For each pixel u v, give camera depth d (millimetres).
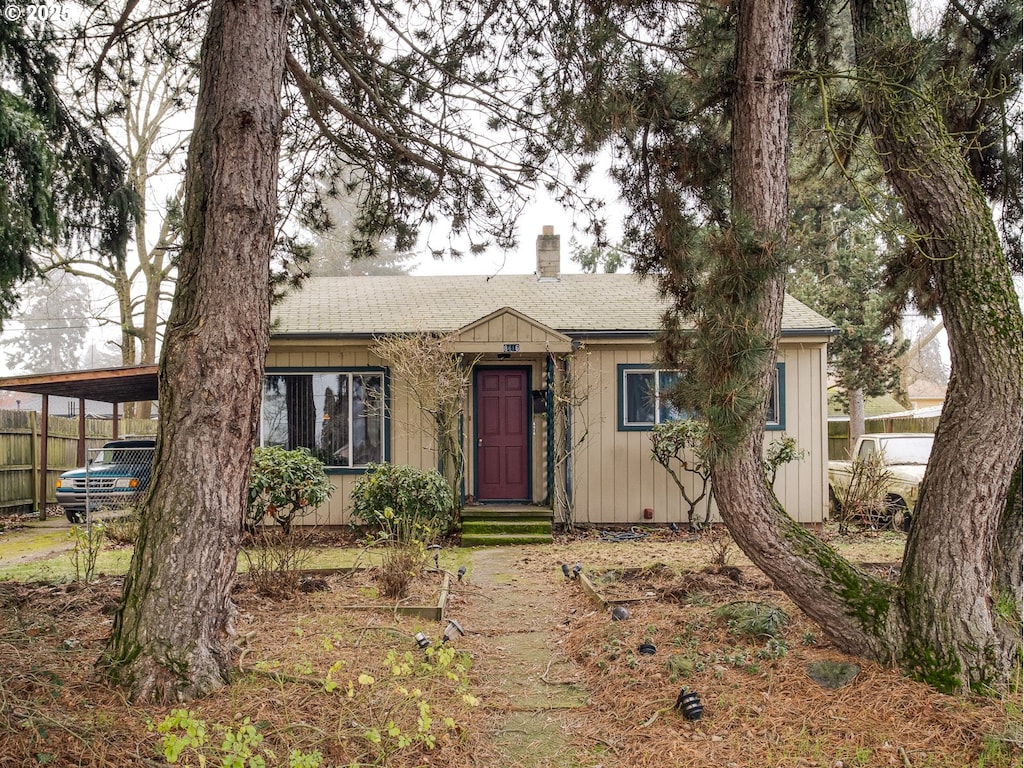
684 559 9492
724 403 4395
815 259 21125
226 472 4469
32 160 8180
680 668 4945
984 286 4695
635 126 6082
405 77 7574
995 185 6461
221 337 4473
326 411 12500
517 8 7105
